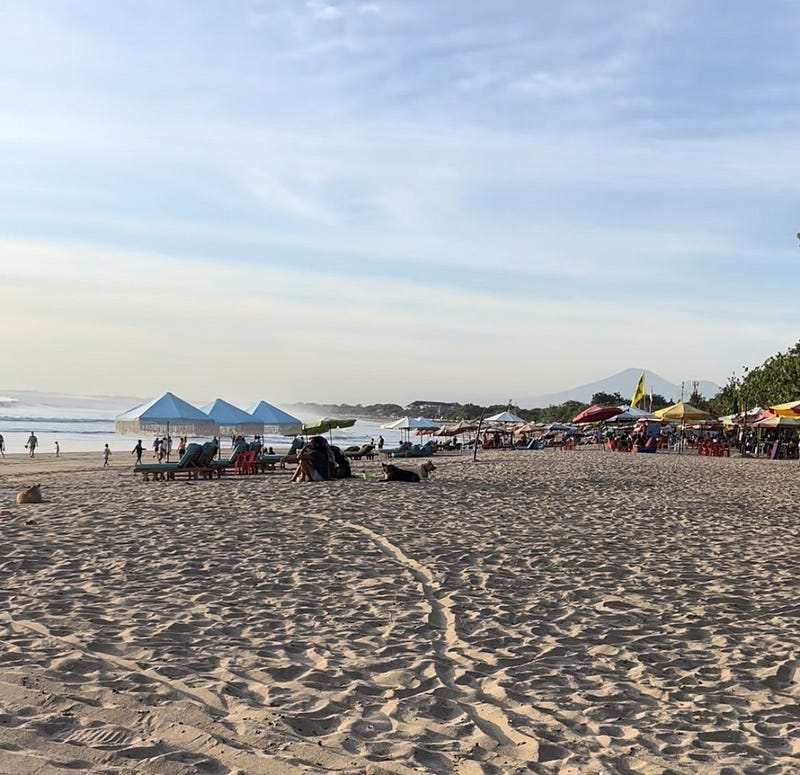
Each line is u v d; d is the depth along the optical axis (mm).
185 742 4238
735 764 4266
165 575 8688
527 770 4133
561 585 8664
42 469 32688
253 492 17812
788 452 44281
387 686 5379
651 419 48125
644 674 5820
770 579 9172
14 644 5961
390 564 9562
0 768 3816
